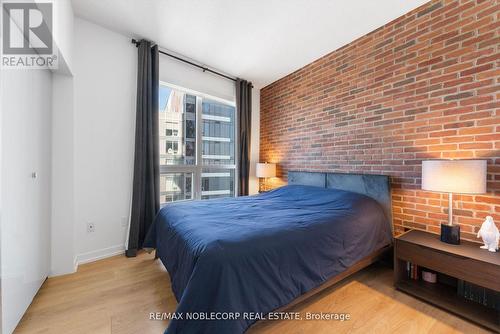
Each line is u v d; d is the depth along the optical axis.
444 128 1.91
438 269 1.60
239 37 2.60
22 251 1.52
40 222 1.82
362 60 2.53
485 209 1.71
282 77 3.72
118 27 2.44
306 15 2.21
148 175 2.70
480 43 1.72
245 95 3.82
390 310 1.60
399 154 2.21
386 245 2.12
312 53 2.94
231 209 2.13
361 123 2.54
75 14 2.22
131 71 2.64
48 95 1.96
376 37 2.39
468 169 1.53
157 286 1.88
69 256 2.08
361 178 2.45
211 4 2.08
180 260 1.42
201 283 1.10
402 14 2.17
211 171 3.70
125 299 1.69
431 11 1.98
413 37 2.10
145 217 2.68
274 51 2.90
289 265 1.36
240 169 3.81
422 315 1.54
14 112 1.45
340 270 1.64
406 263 1.95
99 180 2.43
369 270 2.21
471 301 1.62
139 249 2.63
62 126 2.06
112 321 1.46
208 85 3.44
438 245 1.66
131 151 2.65
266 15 2.22
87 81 2.33
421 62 2.04
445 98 1.90
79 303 1.64
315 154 3.13
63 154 2.06
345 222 1.81
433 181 1.68
